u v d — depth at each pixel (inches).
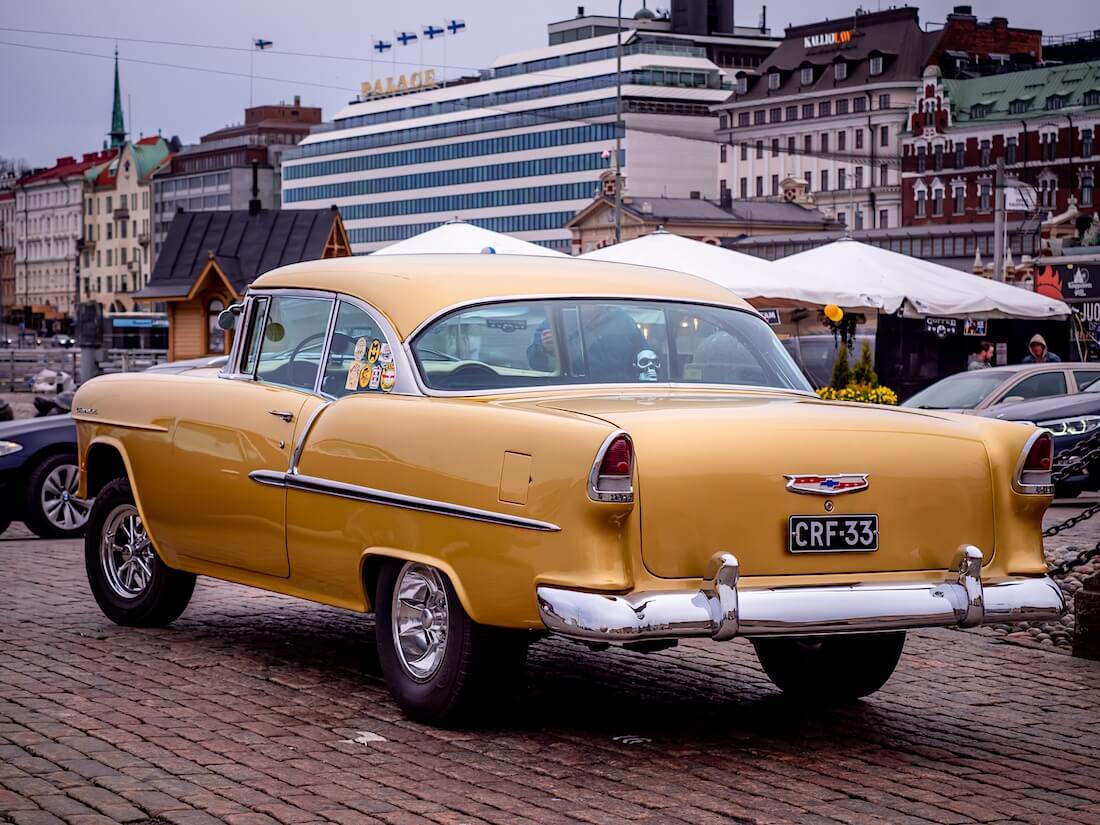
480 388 244.8
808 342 1124.5
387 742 225.0
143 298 2034.9
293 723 235.9
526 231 5738.2
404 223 6259.8
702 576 211.6
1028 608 223.8
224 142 7411.4
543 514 211.5
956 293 821.9
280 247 2062.0
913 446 223.9
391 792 199.0
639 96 5497.1
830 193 5196.9
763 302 780.0
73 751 216.4
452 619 228.1
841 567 218.2
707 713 249.9
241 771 207.6
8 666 277.0
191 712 241.8
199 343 2014.0
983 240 4269.2
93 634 310.7
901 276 820.0
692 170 5610.2
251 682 265.1
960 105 4744.1
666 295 264.8
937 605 218.2
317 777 205.5
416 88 6584.6
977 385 678.5
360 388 256.5
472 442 225.0
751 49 6619.1
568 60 5802.2
